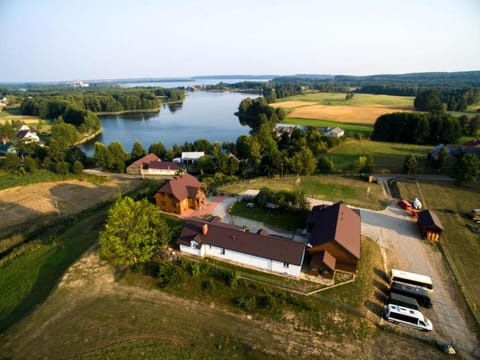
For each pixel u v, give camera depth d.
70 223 58.56
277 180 78.94
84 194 77.19
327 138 114.38
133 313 33.50
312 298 35.53
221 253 42.81
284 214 57.59
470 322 32.50
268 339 30.27
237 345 29.58
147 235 40.59
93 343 29.75
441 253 45.28
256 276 39.34
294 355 28.53
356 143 120.88
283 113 184.75
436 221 49.38
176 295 36.31
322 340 30.17
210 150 116.19
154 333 30.88
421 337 30.59
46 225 58.94
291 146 109.62
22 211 67.06
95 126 166.00
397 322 32.22
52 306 34.97
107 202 70.19
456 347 29.44
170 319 32.69
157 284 38.19
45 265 44.94
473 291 37.06
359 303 34.97
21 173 90.44
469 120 134.50
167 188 58.97
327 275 38.84
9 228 59.50
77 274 40.75
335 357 28.34
